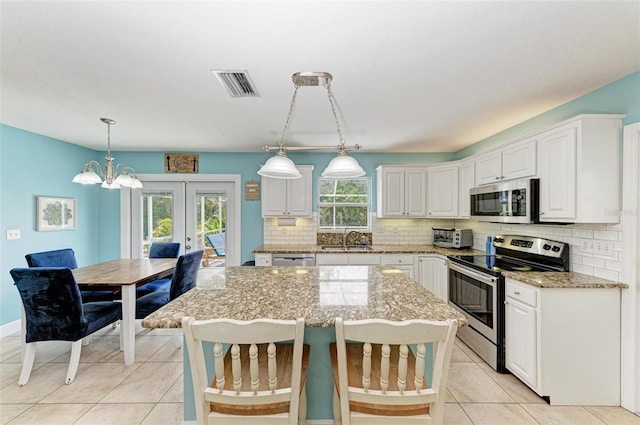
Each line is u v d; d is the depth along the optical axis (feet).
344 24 4.84
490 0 4.31
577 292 6.64
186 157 15.06
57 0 4.25
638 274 6.41
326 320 4.30
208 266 15.26
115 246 15.05
